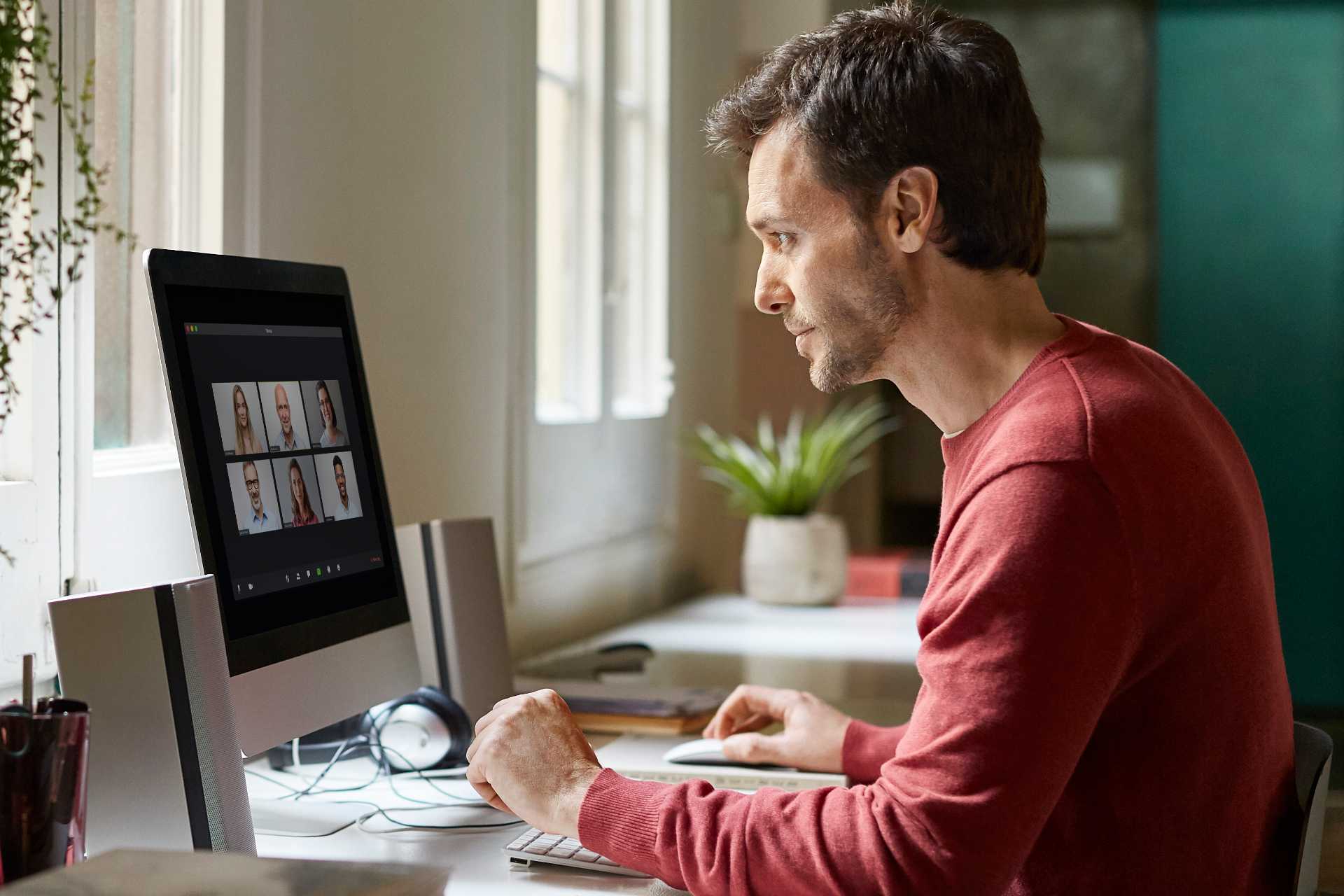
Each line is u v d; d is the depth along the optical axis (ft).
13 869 2.78
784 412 11.64
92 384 4.36
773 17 11.55
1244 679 3.25
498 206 7.14
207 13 4.87
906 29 3.54
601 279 8.84
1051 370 3.33
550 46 8.36
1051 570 2.99
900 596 10.14
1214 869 3.24
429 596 5.03
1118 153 12.09
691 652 7.66
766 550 9.72
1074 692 2.99
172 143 4.86
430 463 6.48
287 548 4.13
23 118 3.99
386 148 6.01
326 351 4.59
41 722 2.79
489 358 7.09
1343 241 11.89
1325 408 12.03
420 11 6.28
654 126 10.02
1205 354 12.16
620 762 4.88
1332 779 5.47
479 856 3.75
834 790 3.24
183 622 3.31
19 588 4.07
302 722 4.05
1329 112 11.80
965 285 3.51
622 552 9.25
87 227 3.77
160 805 3.20
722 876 3.21
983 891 2.96
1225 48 11.91
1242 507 3.34
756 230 3.73
